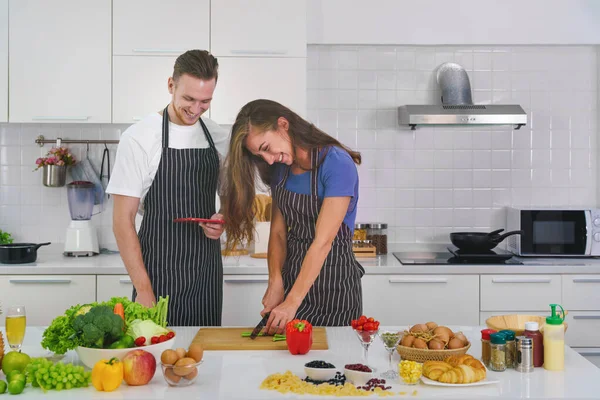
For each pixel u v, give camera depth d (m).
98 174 4.46
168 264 2.87
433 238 4.54
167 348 2.02
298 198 2.60
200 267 2.91
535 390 1.83
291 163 2.51
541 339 2.05
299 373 1.99
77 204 4.21
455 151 4.52
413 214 4.53
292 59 4.07
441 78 4.34
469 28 4.41
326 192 2.50
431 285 3.87
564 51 4.50
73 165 4.43
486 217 4.53
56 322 2.00
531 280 3.85
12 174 4.47
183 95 2.61
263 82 4.06
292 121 2.48
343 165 2.49
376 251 4.30
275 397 1.78
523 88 4.51
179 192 2.85
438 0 4.41
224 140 2.99
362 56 4.48
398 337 1.98
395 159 4.51
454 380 1.85
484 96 4.51
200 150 2.87
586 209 4.12
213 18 4.04
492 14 4.41
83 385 1.85
